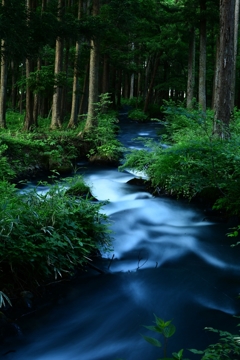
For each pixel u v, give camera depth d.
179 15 21.73
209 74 32.03
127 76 49.03
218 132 10.56
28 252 5.01
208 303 4.97
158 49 28.08
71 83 24.47
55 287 5.30
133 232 7.52
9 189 7.02
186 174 7.80
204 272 5.96
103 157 15.88
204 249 6.83
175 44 27.20
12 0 8.18
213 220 8.26
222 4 10.59
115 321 4.52
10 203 6.00
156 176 10.38
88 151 16.84
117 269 6.03
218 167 8.28
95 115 18.11
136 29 27.55
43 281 5.28
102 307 4.84
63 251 5.73
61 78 17.23
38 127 18.88
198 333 4.22
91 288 5.35
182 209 8.88
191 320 4.54
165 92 39.31
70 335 4.21
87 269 5.93
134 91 52.81
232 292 5.27
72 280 5.57
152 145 12.45
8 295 4.79
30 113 17.70
